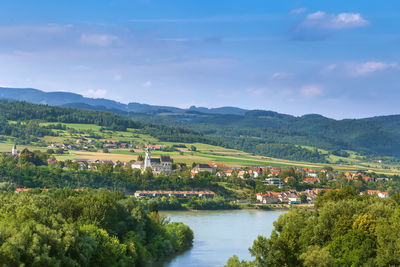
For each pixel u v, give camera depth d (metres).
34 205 171.38
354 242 169.12
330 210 193.75
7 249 127.38
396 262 158.38
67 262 150.25
